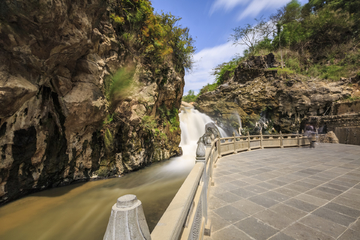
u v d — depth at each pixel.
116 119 8.50
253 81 23.73
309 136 13.45
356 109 17.34
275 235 2.37
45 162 6.40
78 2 5.18
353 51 24.42
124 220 0.69
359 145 13.63
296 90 20.91
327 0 29.33
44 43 5.02
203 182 2.42
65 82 6.34
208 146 4.70
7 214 4.91
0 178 5.24
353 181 4.62
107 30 7.98
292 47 29.36
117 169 8.52
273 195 3.71
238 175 5.23
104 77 7.80
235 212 3.01
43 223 4.56
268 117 23.05
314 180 4.72
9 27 4.26
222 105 24.89
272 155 8.84
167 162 11.44
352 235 2.35
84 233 4.16
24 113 5.50
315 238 2.30
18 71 5.01
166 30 12.02
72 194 6.34
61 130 6.73
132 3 9.29
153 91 10.80
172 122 14.17
